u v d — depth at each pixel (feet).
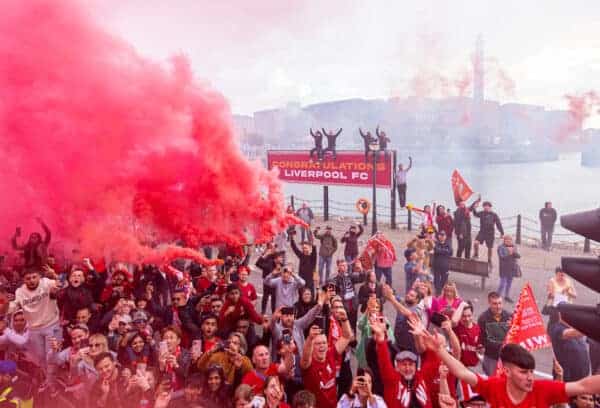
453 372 10.10
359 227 43.70
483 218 48.14
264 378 17.22
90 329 24.56
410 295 23.36
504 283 38.78
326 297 22.67
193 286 31.81
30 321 23.47
